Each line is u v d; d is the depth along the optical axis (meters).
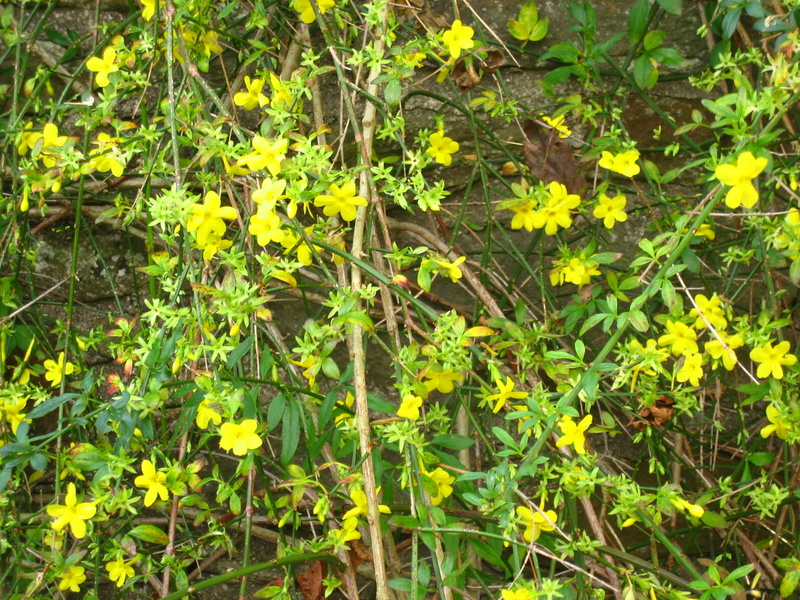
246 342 0.50
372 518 0.48
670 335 0.56
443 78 0.64
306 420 0.54
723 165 0.46
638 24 0.66
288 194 0.50
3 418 0.58
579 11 0.66
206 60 0.62
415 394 0.51
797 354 0.64
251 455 0.52
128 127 0.58
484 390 0.54
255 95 0.58
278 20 0.66
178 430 0.56
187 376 0.61
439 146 0.64
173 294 0.51
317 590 0.55
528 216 0.63
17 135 0.65
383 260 0.57
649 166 0.65
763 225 0.60
